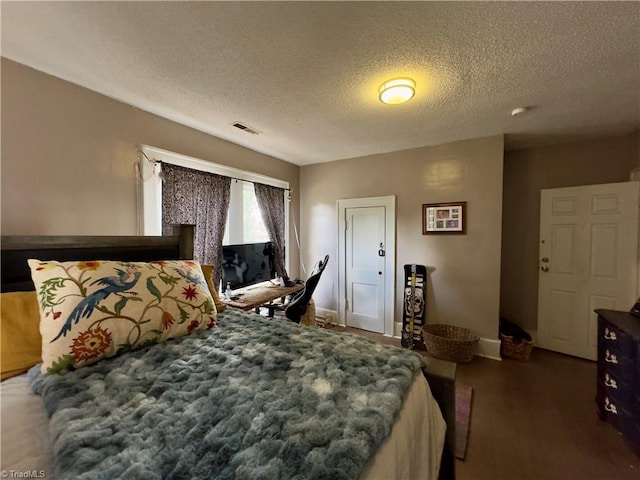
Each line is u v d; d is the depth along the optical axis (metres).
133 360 1.11
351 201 3.78
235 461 0.62
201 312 1.46
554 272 3.04
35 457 0.70
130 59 1.59
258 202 3.38
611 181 2.88
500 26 1.33
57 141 1.76
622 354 1.70
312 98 2.06
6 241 1.33
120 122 2.08
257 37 1.41
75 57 1.57
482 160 2.93
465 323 3.07
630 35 1.38
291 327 1.53
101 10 1.23
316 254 4.12
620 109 2.23
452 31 1.37
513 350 2.86
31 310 1.19
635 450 1.59
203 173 2.65
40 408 0.89
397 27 1.34
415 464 0.91
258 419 0.76
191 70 1.70
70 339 1.06
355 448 0.67
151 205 2.27
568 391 2.26
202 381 0.95
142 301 1.26
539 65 1.64
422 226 3.29
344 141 3.06
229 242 3.05
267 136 2.89
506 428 1.82
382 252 3.58
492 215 2.90
